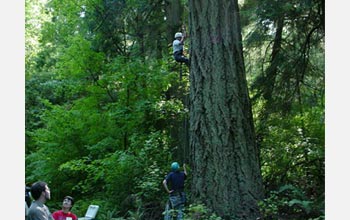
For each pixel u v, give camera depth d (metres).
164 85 12.16
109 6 12.55
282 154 10.47
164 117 12.32
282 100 10.29
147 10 13.06
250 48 10.65
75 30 14.77
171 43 13.23
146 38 13.37
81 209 10.71
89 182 12.27
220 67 7.82
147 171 10.47
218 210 7.57
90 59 12.54
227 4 7.99
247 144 7.82
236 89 7.85
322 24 9.22
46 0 20.31
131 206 10.36
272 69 10.11
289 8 8.57
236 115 7.78
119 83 12.59
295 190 8.27
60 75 13.10
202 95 7.89
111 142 11.96
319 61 10.25
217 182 7.64
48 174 12.77
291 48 10.16
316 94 10.53
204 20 7.94
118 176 10.84
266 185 10.46
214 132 7.73
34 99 18.42
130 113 12.12
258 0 9.53
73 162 11.35
